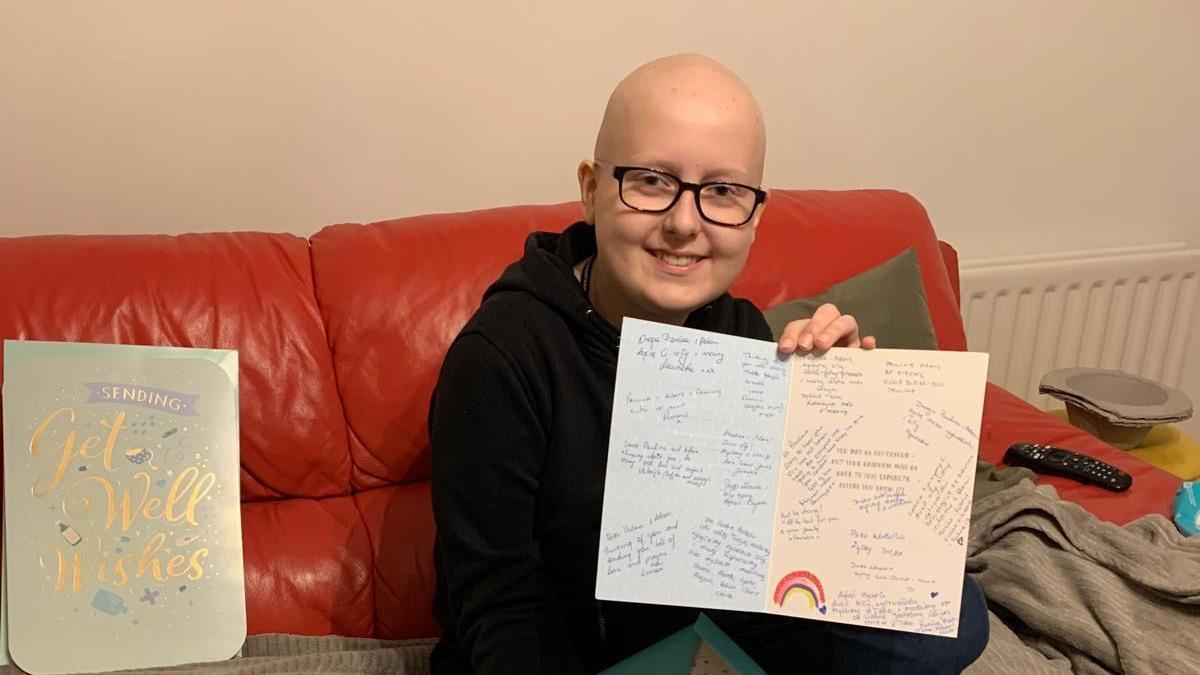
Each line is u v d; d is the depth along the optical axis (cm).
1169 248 219
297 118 157
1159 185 217
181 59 149
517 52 165
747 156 92
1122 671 112
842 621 96
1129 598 118
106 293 122
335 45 155
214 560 118
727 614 109
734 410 93
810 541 95
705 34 174
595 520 100
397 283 133
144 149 152
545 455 99
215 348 124
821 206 161
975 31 190
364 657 116
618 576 91
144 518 117
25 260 121
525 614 97
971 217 207
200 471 120
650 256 94
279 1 150
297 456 128
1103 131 208
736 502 93
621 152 92
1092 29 198
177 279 125
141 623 114
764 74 181
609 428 100
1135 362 221
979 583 127
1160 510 135
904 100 191
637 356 90
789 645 108
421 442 133
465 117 166
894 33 185
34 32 141
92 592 113
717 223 92
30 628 111
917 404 94
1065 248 216
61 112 146
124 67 146
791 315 145
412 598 126
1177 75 208
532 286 101
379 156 164
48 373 115
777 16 177
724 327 110
